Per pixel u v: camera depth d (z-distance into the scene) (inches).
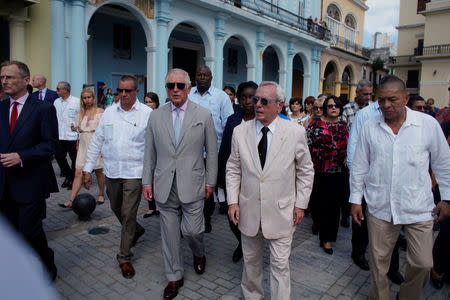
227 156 152.5
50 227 186.5
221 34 527.5
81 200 194.4
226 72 746.8
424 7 1198.3
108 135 137.9
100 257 152.9
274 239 106.3
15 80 114.8
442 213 105.3
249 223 108.2
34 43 344.2
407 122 103.7
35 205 120.0
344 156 160.6
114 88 539.5
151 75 449.4
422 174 103.7
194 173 125.3
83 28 370.6
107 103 503.2
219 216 215.0
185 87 122.3
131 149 136.4
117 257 139.8
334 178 160.6
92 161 145.4
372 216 112.0
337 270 147.9
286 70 701.9
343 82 1109.1
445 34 1020.5
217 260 153.6
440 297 132.3
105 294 124.0
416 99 172.7
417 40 1230.3
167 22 449.1
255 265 113.5
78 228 186.5
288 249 106.8
